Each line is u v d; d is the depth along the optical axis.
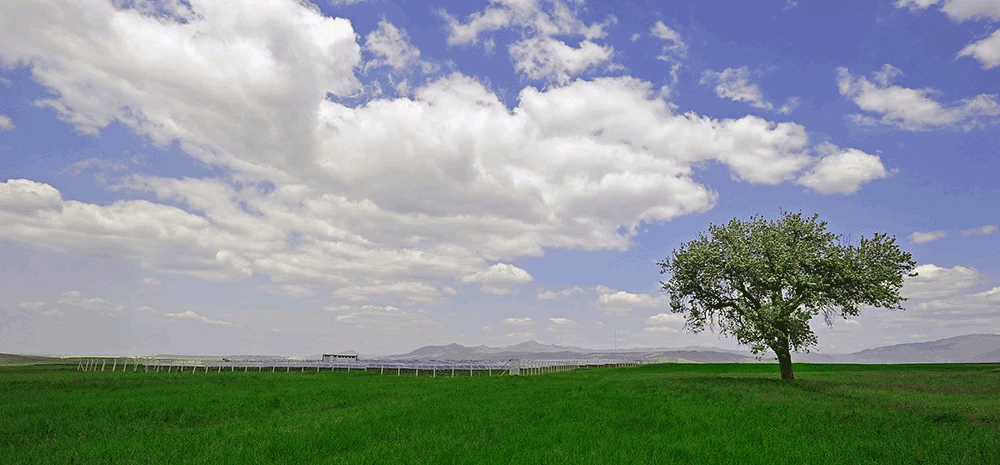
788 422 20.72
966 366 82.81
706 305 50.88
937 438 17.33
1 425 20.02
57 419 21.56
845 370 75.12
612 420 20.89
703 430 19.00
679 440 17.02
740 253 48.19
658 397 30.00
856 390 36.50
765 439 16.95
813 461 13.99
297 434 17.64
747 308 47.78
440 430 18.67
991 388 40.34
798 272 46.88
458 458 14.04
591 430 18.52
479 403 27.53
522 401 28.48
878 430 19.16
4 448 16.19
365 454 14.49
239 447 15.38
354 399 30.86
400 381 49.53
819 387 39.25
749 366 90.75
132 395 32.38
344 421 20.83
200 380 46.28
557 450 14.90
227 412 24.64
